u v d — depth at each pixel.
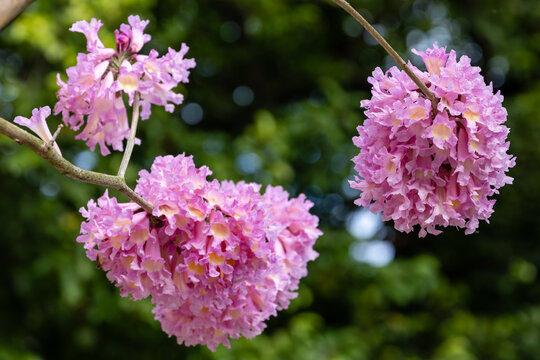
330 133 5.87
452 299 6.63
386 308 6.59
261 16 6.03
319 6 6.75
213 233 1.63
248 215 1.67
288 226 2.04
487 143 1.51
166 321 1.92
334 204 6.93
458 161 1.51
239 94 7.00
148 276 1.69
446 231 7.23
